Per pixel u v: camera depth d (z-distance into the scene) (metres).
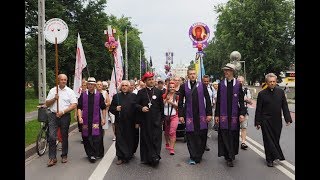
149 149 8.54
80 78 13.75
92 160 8.86
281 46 56.84
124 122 8.79
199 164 8.68
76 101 8.75
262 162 8.86
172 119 9.89
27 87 56.69
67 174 7.66
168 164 8.69
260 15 55.06
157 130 8.56
